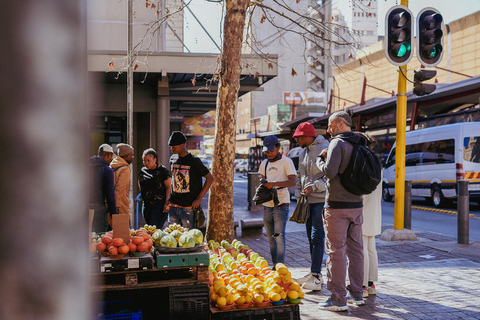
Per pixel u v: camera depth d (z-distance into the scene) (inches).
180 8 346.9
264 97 4035.4
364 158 182.7
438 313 190.7
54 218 24.5
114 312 156.6
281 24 2335.1
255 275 177.6
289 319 157.8
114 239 150.7
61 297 24.9
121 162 269.9
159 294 158.1
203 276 152.3
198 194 240.4
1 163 23.5
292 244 369.7
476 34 1943.9
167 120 619.8
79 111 24.8
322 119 1220.5
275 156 244.2
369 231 212.4
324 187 219.6
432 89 337.1
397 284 237.6
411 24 331.3
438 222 519.5
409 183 387.2
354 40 341.1
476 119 714.2
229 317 153.2
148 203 269.6
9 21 23.2
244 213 634.2
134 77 583.5
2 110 23.4
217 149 259.4
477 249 321.4
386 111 897.5
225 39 258.7
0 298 23.8
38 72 23.8
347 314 190.1
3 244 23.7
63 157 24.5
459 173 643.5
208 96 682.2
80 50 24.7
